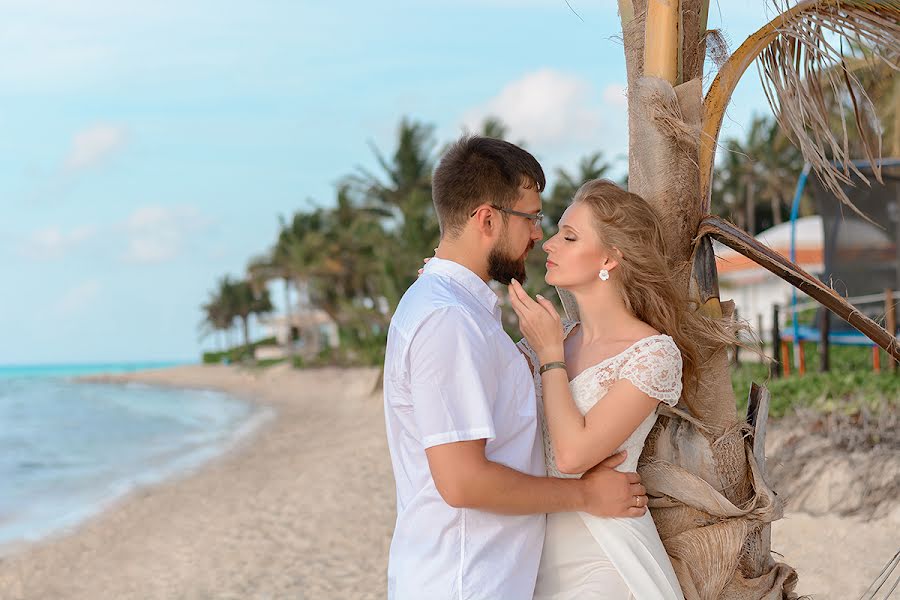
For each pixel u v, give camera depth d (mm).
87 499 12812
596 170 40312
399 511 2148
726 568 2225
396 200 37125
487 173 2150
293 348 64625
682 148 2283
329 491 10016
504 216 2178
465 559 1996
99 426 28891
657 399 2115
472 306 2092
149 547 8742
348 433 18156
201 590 6766
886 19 2289
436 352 1974
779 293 22453
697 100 2268
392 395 2129
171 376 85438
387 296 25969
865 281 10688
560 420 2131
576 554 2170
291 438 19391
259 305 92750
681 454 2256
